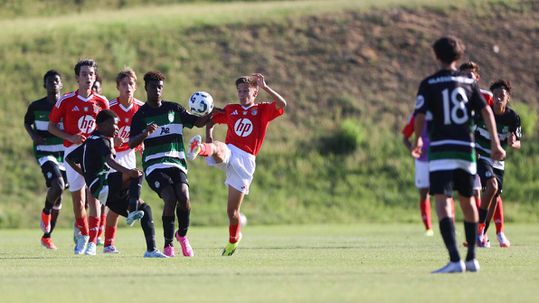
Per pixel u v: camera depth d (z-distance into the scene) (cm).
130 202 3869
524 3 15438
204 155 3859
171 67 13500
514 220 10106
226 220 9944
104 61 13562
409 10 15312
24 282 2744
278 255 4141
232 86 13125
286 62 13812
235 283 2677
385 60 13862
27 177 10819
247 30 14725
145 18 15575
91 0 18162
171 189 3966
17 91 12594
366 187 10912
